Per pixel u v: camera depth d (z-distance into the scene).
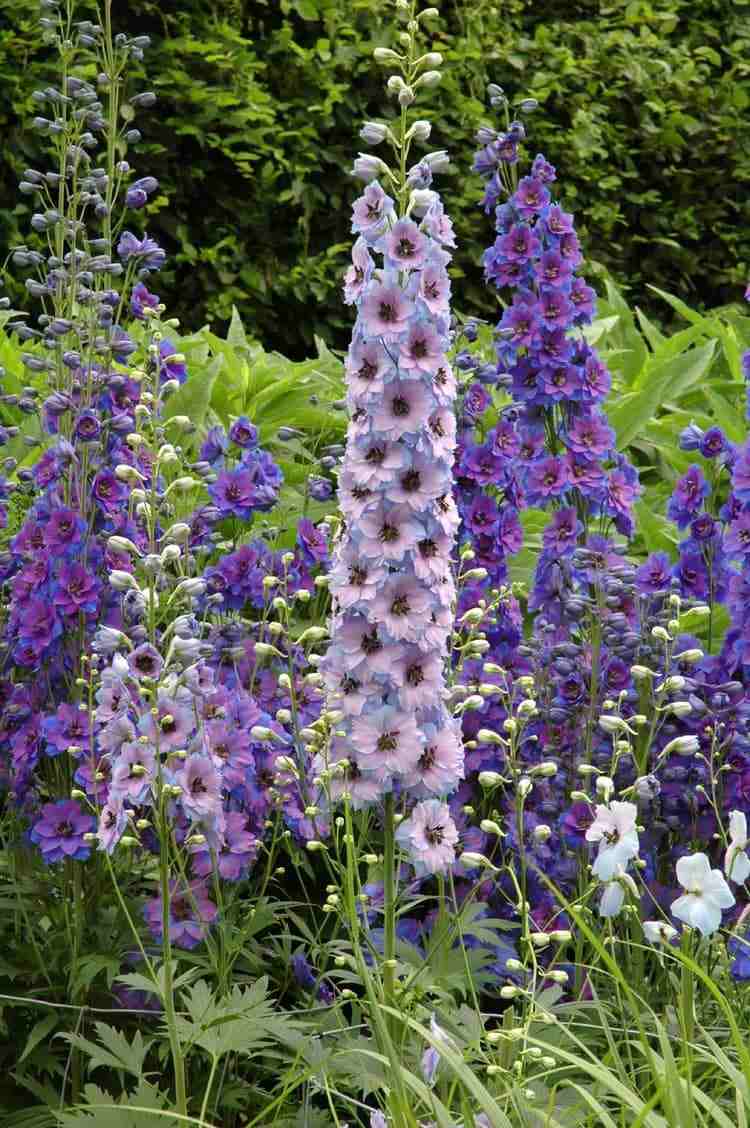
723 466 4.12
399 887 3.70
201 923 3.18
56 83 6.92
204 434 5.60
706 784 3.70
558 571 4.02
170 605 3.32
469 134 7.88
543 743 3.83
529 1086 2.86
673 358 6.78
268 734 3.21
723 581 4.08
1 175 7.02
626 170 8.55
